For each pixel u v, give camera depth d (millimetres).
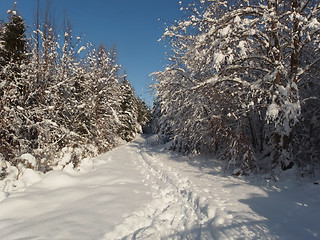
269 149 10047
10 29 11797
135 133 43312
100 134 19750
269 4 7852
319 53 8641
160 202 6016
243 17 8273
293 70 8086
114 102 22109
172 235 4074
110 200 5895
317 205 4934
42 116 11211
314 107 10086
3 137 9406
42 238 3971
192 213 5039
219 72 8156
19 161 8695
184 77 11266
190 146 14602
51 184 7371
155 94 12875
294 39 7863
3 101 9141
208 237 3752
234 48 8266
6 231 4297
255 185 7016
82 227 4352
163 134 25328
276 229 3865
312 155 9539
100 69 19906
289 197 5633
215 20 7746
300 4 7504
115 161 13719
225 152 11070
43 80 12180
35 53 12453
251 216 4418
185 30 8891
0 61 10727
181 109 12977
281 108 6840
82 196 6379
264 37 8188
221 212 4594
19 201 5645
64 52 13969
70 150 10492
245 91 9047
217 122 10742
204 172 9766
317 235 3592
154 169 11023
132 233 4254
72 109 15586
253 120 11812
